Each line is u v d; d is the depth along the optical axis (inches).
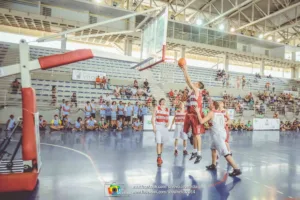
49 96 587.2
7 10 673.6
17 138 337.7
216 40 1028.5
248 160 264.1
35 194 141.3
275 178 194.4
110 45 1032.8
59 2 751.1
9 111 511.2
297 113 885.2
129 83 736.3
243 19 1176.2
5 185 140.2
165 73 843.4
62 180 167.8
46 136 382.6
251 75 1079.6
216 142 198.5
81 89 647.8
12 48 700.7
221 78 935.7
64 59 161.3
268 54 1250.6
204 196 149.3
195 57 1250.0
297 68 1327.5
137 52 1087.6
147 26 292.5
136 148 306.2
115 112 542.6
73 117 565.0
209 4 987.9
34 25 789.9
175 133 276.2
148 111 591.2
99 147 301.4
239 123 702.5
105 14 835.4
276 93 1008.9
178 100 646.5
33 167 153.9
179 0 983.6
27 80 153.3
